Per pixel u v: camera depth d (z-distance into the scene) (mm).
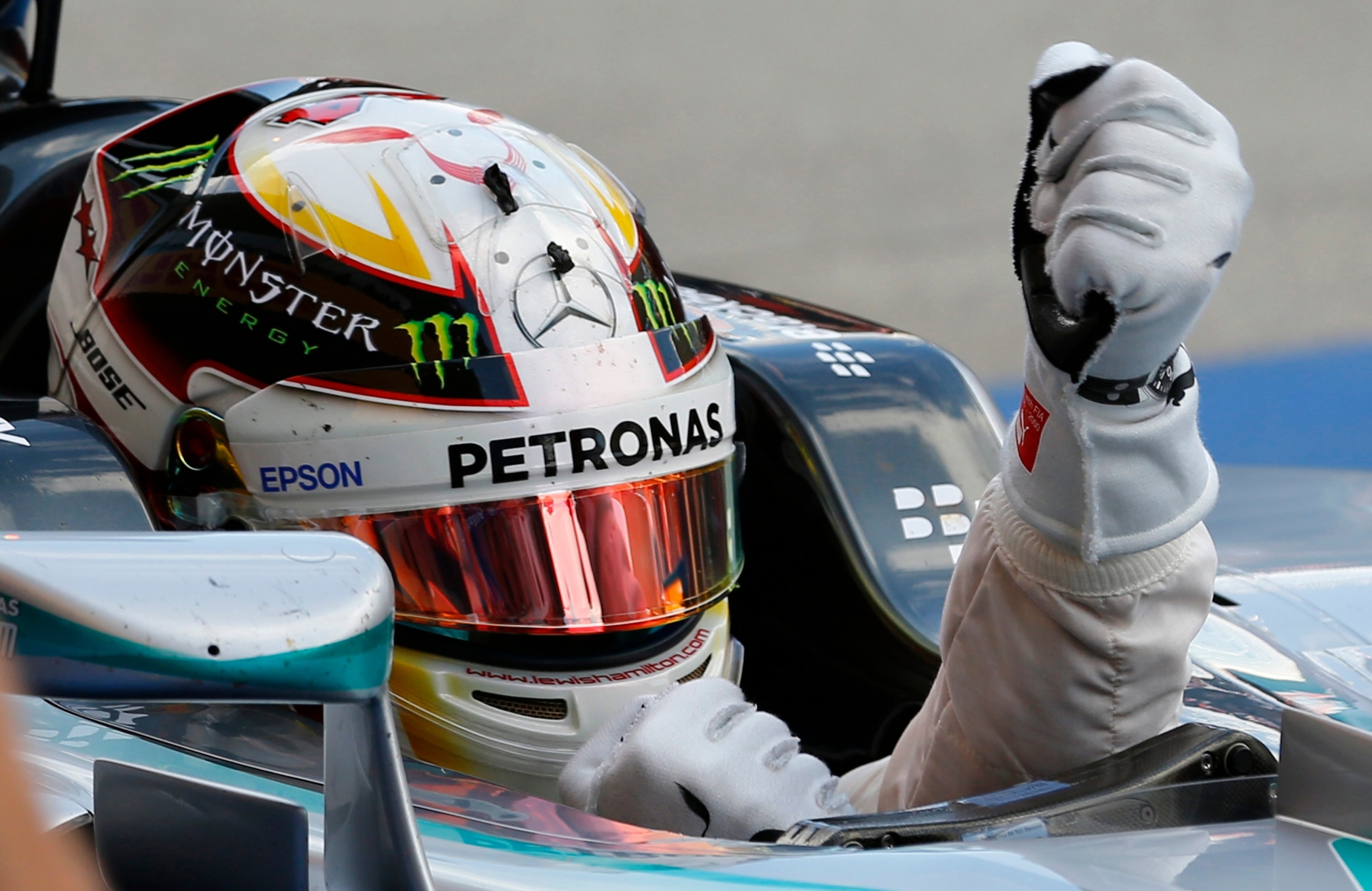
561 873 3502
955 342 23672
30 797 1522
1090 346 3801
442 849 3641
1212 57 40906
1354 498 9227
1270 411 19578
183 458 5496
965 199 31016
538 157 5699
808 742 6918
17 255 6648
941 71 39844
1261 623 6211
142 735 4250
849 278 26984
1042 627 4512
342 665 2498
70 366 5848
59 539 2551
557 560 5219
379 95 5926
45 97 7621
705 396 5656
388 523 5203
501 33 39906
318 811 3768
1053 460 4250
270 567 2543
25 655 2432
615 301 5449
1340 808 3789
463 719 5234
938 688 5148
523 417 5188
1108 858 3615
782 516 6875
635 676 5391
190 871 3092
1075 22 43656
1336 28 42562
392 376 5184
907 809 5133
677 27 42031
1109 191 3688
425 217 5312
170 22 36844
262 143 5633
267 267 5336
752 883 3443
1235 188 3727
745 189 31938
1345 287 25656
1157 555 4391
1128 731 4551
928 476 6836
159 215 5625
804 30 42688
